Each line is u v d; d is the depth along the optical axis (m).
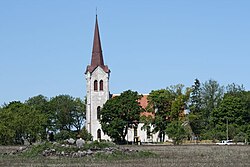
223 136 154.75
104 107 156.25
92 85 177.75
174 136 139.38
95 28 181.88
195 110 166.38
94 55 179.62
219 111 162.25
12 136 139.88
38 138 148.88
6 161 61.28
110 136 154.38
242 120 161.75
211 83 188.88
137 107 155.25
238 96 177.62
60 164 56.22
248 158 64.81
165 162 58.31
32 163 57.75
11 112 148.62
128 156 68.69
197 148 99.69
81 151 71.06
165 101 158.88
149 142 160.25
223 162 57.62
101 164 55.94
